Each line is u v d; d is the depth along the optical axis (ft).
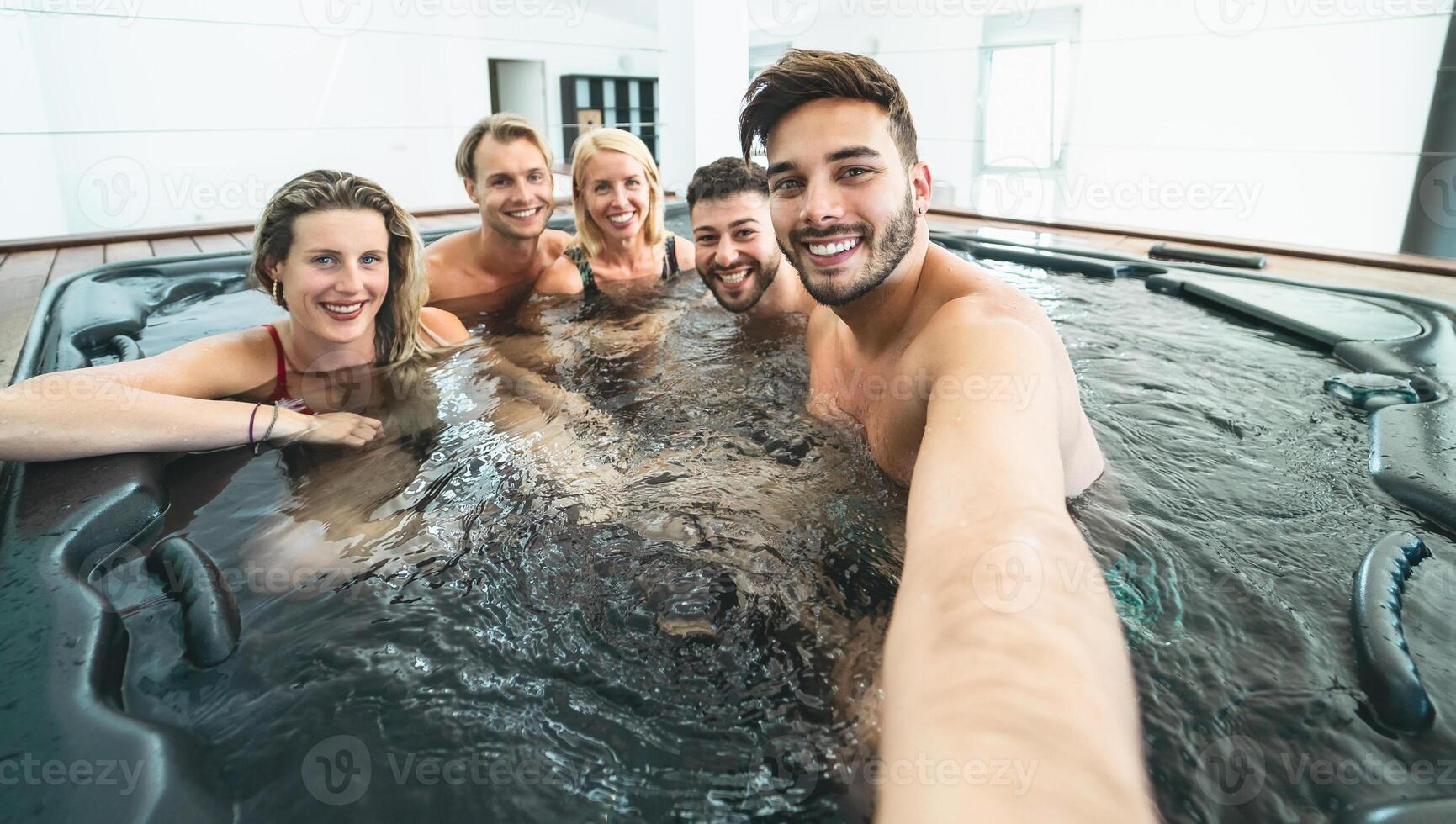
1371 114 12.45
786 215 3.25
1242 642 2.45
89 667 2.33
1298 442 4.04
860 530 3.13
